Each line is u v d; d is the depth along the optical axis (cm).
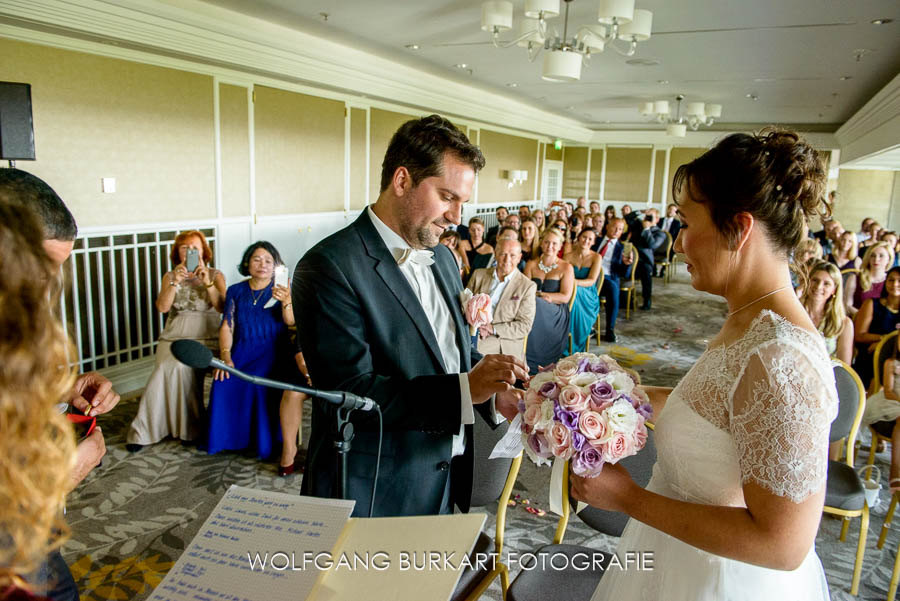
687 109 927
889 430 319
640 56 644
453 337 163
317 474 149
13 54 396
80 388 128
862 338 403
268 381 99
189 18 464
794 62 641
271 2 466
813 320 351
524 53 642
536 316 491
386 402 132
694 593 108
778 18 466
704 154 102
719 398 98
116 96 463
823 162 97
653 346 633
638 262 820
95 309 482
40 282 57
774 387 87
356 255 142
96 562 249
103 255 481
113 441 367
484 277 440
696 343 649
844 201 1566
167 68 502
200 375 369
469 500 163
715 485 100
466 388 130
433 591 82
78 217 447
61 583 84
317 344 139
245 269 351
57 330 57
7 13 359
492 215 1223
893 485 273
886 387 319
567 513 186
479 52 645
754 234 97
